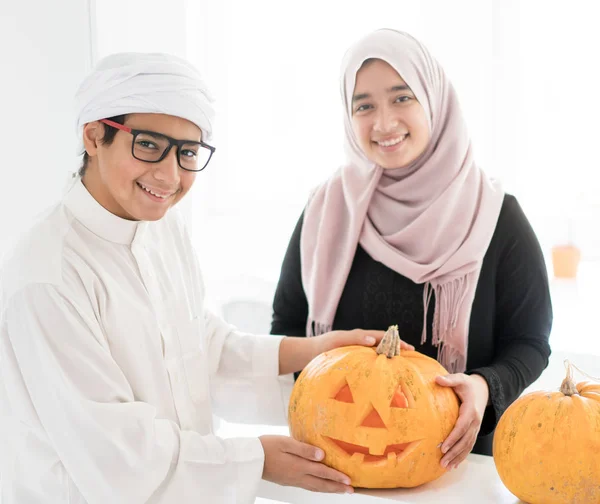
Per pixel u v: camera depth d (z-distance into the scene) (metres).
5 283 1.05
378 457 1.07
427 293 1.49
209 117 1.11
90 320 1.05
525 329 1.44
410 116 1.44
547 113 2.40
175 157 1.08
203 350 1.32
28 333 1.01
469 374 1.28
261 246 2.70
